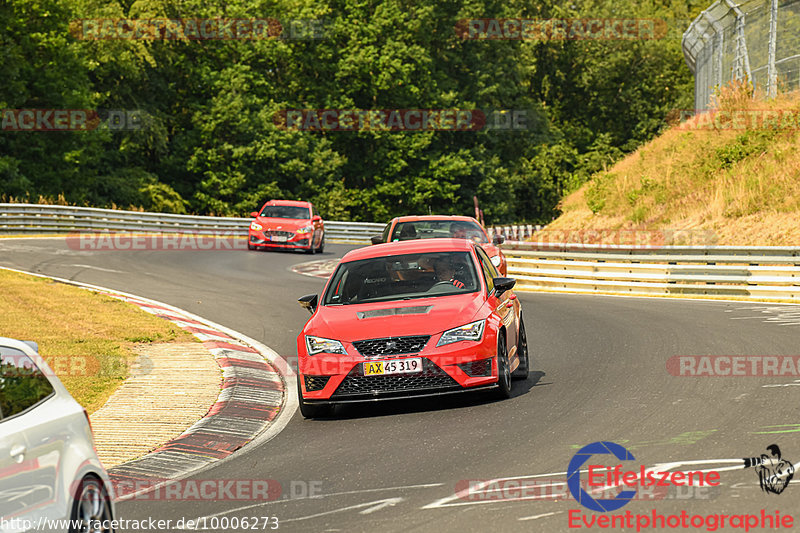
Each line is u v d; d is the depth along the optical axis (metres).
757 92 121.06
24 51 187.88
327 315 37.75
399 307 37.28
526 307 70.88
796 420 30.23
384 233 69.56
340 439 32.84
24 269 87.50
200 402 40.03
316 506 24.33
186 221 158.00
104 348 50.75
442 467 27.33
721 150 111.56
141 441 34.03
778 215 93.69
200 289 81.56
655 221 107.25
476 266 40.06
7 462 17.38
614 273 83.06
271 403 41.09
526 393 38.28
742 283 74.19
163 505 25.78
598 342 51.34
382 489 25.42
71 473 19.06
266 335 59.53
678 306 68.12
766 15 126.00
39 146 189.00
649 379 39.44
